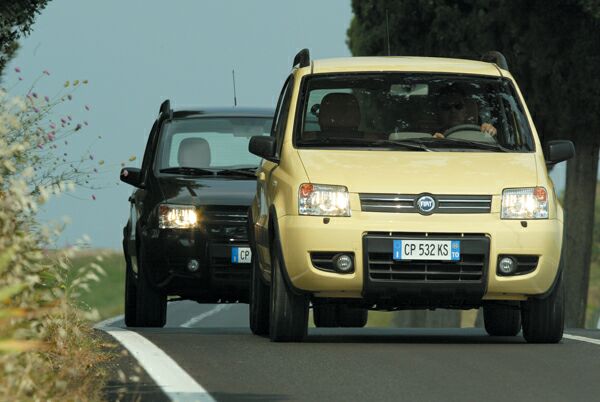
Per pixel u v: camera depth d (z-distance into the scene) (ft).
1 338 59.72
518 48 288.92
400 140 113.29
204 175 157.38
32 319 72.33
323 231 105.91
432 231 105.81
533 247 106.93
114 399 73.26
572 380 84.89
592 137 292.81
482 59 129.70
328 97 115.65
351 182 106.93
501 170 109.70
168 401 73.15
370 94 117.39
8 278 67.51
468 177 108.06
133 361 91.81
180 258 150.71
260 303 120.98
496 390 79.97
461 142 113.39
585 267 305.12
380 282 105.81
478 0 294.46
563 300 110.32
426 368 90.33
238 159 159.12
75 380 73.00
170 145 160.15
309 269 106.11
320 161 109.91
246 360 93.91
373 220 105.91
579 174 299.38
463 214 106.63
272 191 113.09
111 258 72.90
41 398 64.80
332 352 99.96
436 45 304.30
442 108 116.98
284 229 107.45
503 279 106.73
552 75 286.87
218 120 162.91
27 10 143.74
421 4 304.30
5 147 81.66
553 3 281.74
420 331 137.18
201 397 74.84
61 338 79.56
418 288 106.22
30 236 75.66
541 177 110.01
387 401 75.25
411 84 118.42
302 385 81.41
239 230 151.33
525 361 95.04
